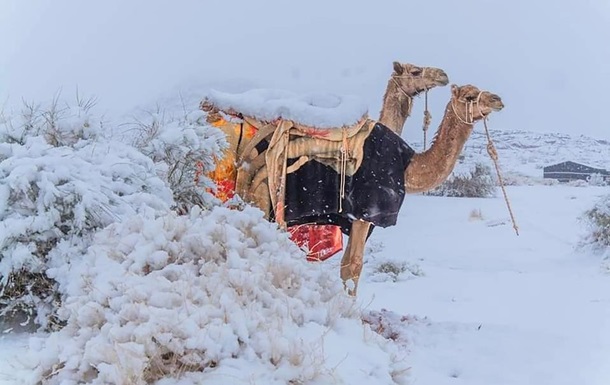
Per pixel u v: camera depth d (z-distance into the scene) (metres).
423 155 7.62
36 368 3.45
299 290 4.11
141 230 4.33
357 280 7.13
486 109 7.61
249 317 3.60
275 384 3.29
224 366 3.36
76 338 3.57
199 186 6.34
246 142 6.86
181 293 3.67
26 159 4.87
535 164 50.78
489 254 14.68
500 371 5.45
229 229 4.31
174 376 3.34
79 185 4.80
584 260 13.70
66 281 4.44
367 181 6.86
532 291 10.10
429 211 23.56
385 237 17.69
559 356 5.90
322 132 6.74
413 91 10.98
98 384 3.20
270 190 6.75
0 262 4.60
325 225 7.52
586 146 62.69
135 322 3.45
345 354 3.70
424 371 5.28
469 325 6.86
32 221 4.64
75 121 5.71
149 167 5.62
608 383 5.21
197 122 6.66
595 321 7.83
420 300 9.23
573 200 27.30
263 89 7.26
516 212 22.94
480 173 30.14
